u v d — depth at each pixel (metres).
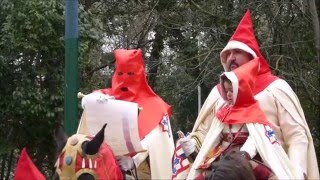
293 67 16.06
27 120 13.88
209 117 6.42
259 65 6.05
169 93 17.72
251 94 5.71
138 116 6.43
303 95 16.38
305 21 16.86
